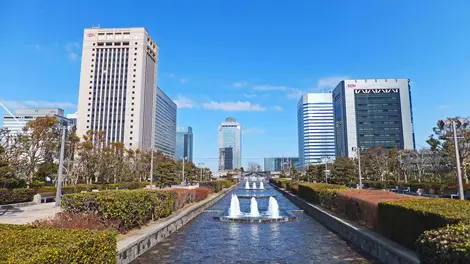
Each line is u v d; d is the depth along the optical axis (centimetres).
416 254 713
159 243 1112
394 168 5256
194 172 7400
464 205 778
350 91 11256
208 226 1516
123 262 796
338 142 12138
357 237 1070
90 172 4059
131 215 1024
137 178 5719
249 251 993
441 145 3366
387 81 11219
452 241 500
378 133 10956
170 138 13212
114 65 9881
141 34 10012
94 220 895
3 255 368
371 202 1083
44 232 499
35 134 2659
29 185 2597
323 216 1600
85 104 9681
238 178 11369
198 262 858
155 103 11106
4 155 2367
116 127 9556
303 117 14475
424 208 742
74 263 420
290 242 1137
